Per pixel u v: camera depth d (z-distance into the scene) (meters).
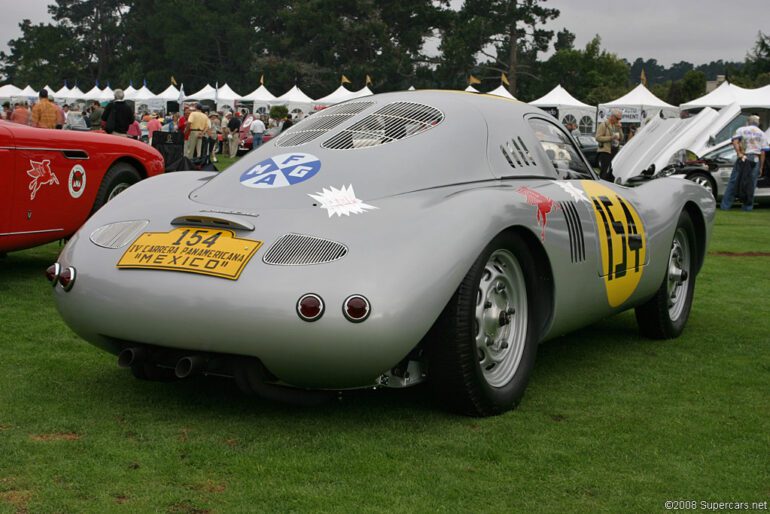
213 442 2.86
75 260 3.09
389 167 3.27
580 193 3.79
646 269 4.22
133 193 3.53
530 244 3.35
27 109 14.07
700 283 6.75
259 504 2.38
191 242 2.95
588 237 3.67
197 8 75.75
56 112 14.14
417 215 2.95
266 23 78.06
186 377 2.85
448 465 2.71
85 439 2.85
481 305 3.13
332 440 2.90
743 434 3.10
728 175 14.91
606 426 3.15
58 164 5.69
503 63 72.75
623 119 34.31
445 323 2.95
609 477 2.66
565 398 3.50
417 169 3.28
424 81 72.75
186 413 3.16
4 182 5.26
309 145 3.50
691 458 2.84
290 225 2.94
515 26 70.81
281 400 2.91
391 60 69.19
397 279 2.71
